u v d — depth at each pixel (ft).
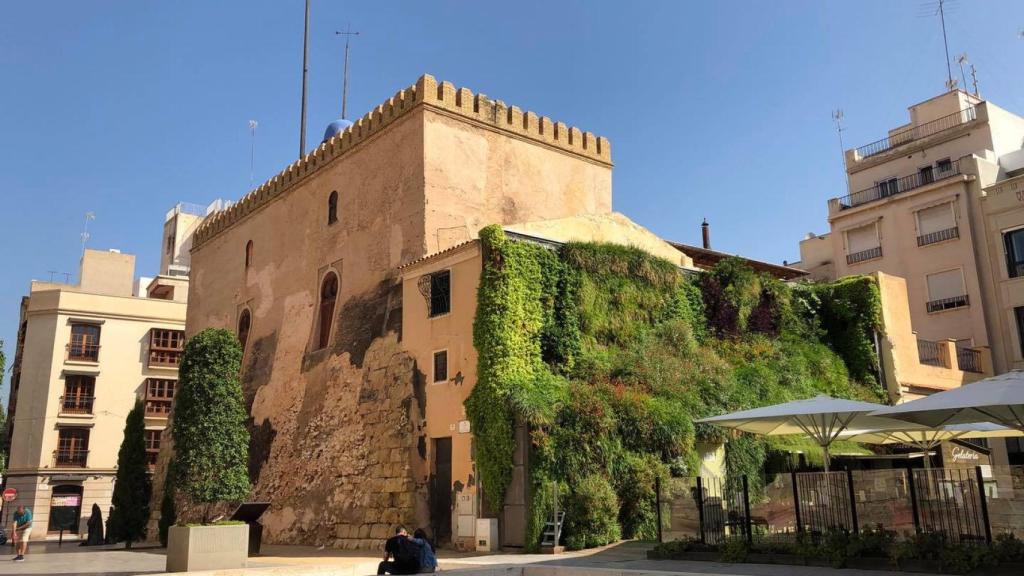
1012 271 120.47
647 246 94.32
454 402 72.49
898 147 148.56
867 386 99.19
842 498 46.93
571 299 76.48
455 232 87.35
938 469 43.24
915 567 40.98
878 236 142.20
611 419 67.56
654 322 84.84
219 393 60.90
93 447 167.63
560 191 100.83
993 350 121.80
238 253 126.41
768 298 99.55
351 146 101.19
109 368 173.17
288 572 51.83
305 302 104.32
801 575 40.68
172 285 199.41
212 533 54.13
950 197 130.72
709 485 62.39
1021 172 131.64
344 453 85.15
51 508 160.76
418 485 74.43
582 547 62.08
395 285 86.07
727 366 83.76
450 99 91.56
